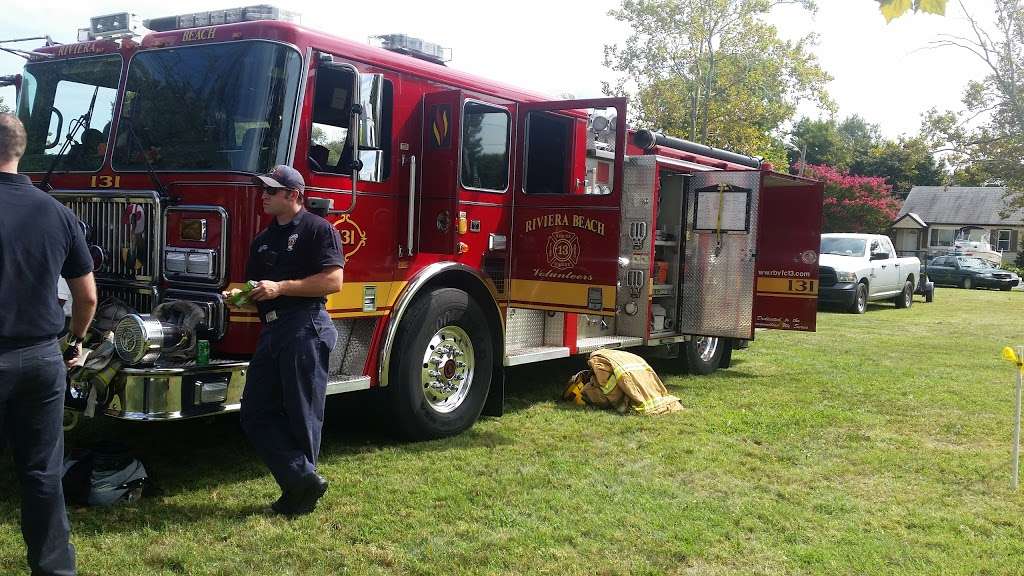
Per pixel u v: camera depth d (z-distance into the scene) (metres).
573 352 7.27
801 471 5.40
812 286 9.12
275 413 4.28
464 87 6.14
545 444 5.86
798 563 3.90
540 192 6.87
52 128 5.52
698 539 4.15
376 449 5.58
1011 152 21.77
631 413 6.88
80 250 3.27
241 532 4.04
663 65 23.36
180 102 4.95
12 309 3.00
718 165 9.53
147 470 4.92
